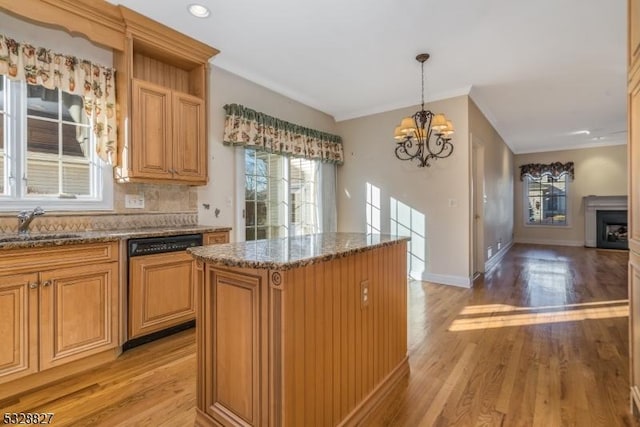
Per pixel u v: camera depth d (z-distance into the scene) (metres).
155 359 2.23
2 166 2.25
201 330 1.52
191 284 2.68
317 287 1.38
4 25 2.16
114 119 2.62
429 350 2.40
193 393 1.84
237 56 3.27
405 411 1.70
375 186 4.93
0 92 2.24
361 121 5.06
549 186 8.41
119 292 2.24
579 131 6.57
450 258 4.27
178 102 2.88
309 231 4.76
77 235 2.21
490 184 5.52
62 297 1.96
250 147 3.70
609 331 2.72
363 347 1.69
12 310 1.77
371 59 3.32
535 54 3.23
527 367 2.13
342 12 2.52
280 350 1.23
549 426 1.56
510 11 2.51
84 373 2.04
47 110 2.45
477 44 3.02
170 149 2.81
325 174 4.99
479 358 2.27
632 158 1.65
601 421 1.59
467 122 4.11
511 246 7.92
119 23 2.53
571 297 3.71
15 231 2.22
